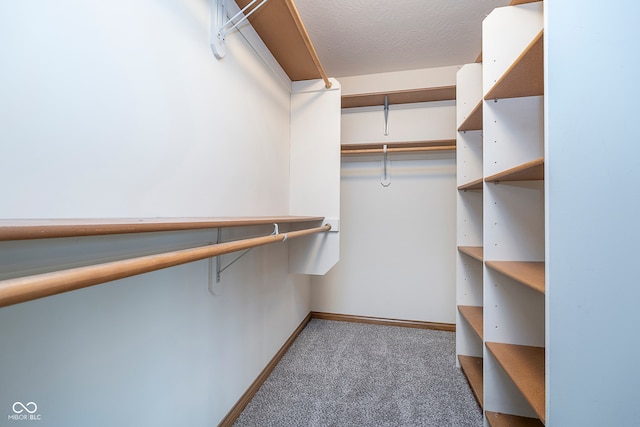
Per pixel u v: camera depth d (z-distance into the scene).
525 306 1.28
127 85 0.74
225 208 1.19
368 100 2.34
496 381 1.28
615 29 0.74
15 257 0.51
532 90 1.19
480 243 1.81
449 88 2.09
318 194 1.87
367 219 2.60
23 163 0.53
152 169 0.82
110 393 0.72
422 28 1.80
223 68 1.17
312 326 2.50
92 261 0.65
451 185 2.44
